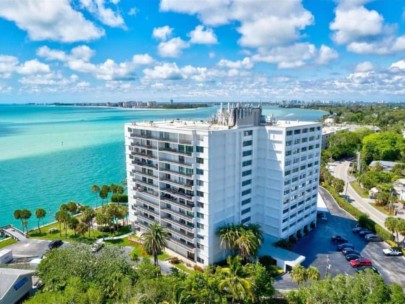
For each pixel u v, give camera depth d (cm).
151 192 8188
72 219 8706
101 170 17662
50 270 5534
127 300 4809
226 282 5334
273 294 5616
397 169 14212
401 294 4600
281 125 8112
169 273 6756
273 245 7594
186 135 6919
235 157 7188
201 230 6950
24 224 9519
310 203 9025
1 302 5234
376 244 8162
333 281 5112
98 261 5734
